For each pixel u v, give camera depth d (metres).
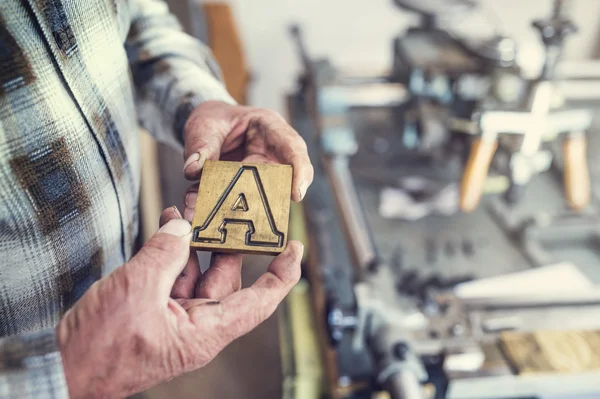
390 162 1.43
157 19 0.77
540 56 1.19
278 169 0.57
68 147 0.49
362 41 2.24
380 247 1.16
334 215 1.30
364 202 1.30
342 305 0.93
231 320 0.46
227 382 1.72
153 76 0.72
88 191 0.53
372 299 0.82
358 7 2.15
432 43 1.32
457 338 0.83
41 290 0.51
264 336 1.89
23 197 0.46
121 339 0.41
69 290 0.54
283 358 1.21
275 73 2.33
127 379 0.43
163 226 0.47
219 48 2.08
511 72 1.14
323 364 1.09
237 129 0.65
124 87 0.59
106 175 0.56
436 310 0.89
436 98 1.25
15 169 0.45
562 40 0.97
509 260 1.13
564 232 1.18
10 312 0.50
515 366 0.80
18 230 0.47
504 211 1.26
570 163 1.14
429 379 0.84
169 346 0.43
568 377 0.79
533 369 0.79
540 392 0.80
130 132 0.61
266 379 1.74
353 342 0.87
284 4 2.15
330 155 1.22
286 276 0.50
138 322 0.42
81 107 0.50
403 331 0.82
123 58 0.60
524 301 0.92
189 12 1.88
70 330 0.41
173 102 0.70
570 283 1.05
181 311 0.45
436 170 1.41
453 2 1.31
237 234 0.53
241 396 1.67
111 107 0.56
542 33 0.96
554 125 1.06
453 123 1.20
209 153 0.59
